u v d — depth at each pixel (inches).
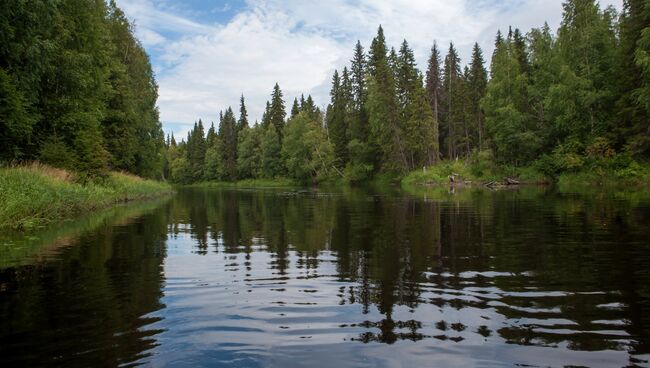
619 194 840.3
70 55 918.4
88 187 795.4
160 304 196.4
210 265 281.4
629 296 195.5
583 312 175.8
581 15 1509.6
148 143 1612.9
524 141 1660.9
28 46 725.9
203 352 142.4
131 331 161.9
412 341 149.7
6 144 766.5
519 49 2059.5
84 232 450.0
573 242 333.1
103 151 940.6
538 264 263.4
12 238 402.9
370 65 2479.1
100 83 1091.3
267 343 149.6
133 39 1589.6
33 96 796.6
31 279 244.4
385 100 2148.1
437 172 1888.5
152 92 1766.7
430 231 417.7
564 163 1439.5
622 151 1325.0
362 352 141.3
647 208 555.5
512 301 192.1
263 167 3191.4
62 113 936.3
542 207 624.7
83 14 1050.7
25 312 185.0
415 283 225.9
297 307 189.9
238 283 233.1
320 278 241.1
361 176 2381.9
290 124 2815.0
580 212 538.6
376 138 2325.3
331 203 861.8
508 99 1802.4
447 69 2596.0
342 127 2669.8
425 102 2089.1
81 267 277.3
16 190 523.8
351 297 203.6
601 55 1493.6
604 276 230.7
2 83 669.9
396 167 2160.4
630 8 1349.7
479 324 165.0
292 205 841.5
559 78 1539.1
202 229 477.1
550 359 134.5
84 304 196.5
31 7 716.7
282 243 371.2
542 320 167.8
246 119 3757.4
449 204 737.6
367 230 436.8
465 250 314.8
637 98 1207.6
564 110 1477.6
